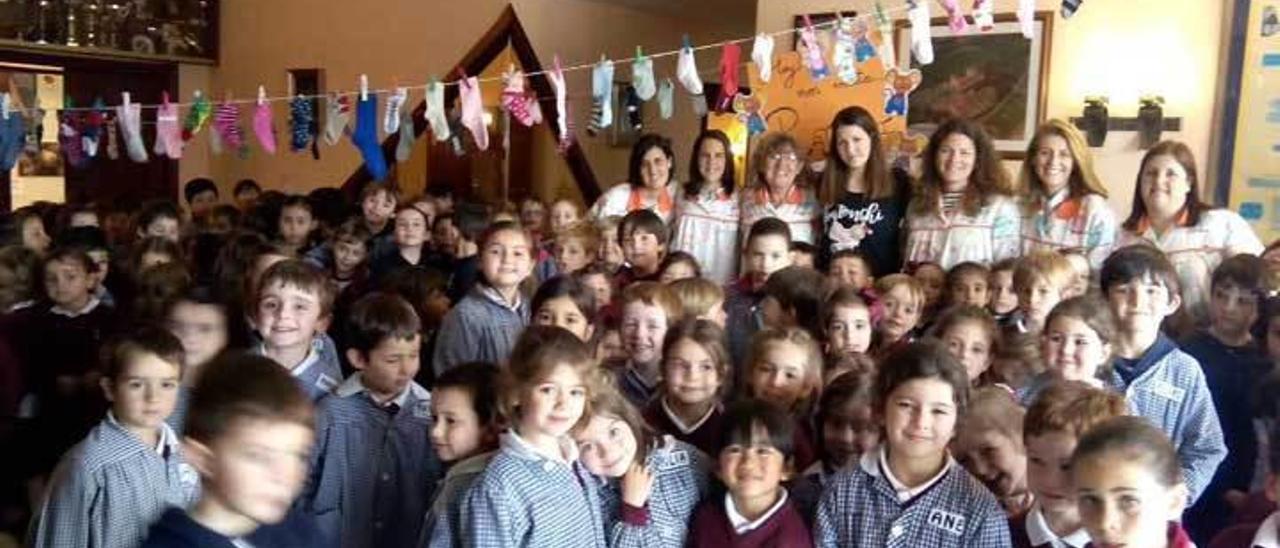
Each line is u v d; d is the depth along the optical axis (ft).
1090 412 5.51
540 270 12.55
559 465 6.02
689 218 12.16
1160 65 13.43
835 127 11.40
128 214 16.46
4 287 10.81
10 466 10.03
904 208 11.21
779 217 11.61
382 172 16.60
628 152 24.02
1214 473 7.69
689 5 23.20
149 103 25.30
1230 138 13.03
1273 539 5.49
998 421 6.28
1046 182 10.36
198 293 8.20
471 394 6.59
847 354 7.95
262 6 25.16
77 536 6.19
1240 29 12.89
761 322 9.11
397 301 7.61
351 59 23.93
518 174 23.40
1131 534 4.53
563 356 5.95
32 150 20.13
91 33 23.81
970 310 8.25
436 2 22.53
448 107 21.74
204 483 4.04
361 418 7.31
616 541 6.20
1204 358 8.66
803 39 13.42
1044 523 5.63
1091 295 7.59
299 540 4.47
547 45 21.95
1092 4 13.82
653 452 6.47
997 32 14.34
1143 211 10.02
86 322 10.93
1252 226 12.98
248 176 25.67
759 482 6.06
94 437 6.42
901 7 14.84
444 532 5.96
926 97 14.84
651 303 8.15
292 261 8.15
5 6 22.50
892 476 5.93
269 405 3.97
